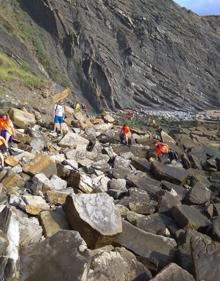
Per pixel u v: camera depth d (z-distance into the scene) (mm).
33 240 9359
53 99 37781
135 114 84500
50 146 18500
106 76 97375
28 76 43719
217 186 20016
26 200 10930
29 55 79250
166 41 124938
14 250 7855
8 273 7391
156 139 27094
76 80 95500
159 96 109188
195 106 112750
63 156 17656
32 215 10734
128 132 24281
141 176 17297
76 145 19688
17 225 8562
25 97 34219
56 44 97812
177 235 11625
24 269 7918
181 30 134375
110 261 8984
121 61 108938
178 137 28594
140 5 131125
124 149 22328
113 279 8734
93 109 91812
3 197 11133
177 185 17719
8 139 16000
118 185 15594
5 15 91500
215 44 142250
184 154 24359
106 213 10156
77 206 10023
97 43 104000
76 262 8078
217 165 24406
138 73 110188
